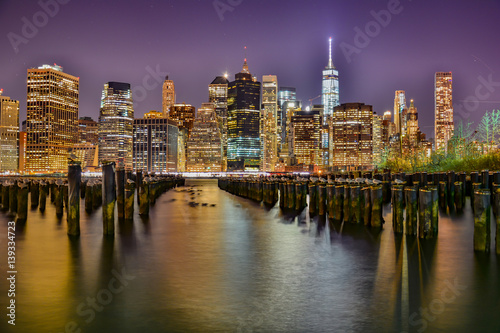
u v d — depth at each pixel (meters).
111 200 22.58
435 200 20.02
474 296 11.87
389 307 11.11
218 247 19.41
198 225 26.77
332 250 18.16
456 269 14.67
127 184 28.48
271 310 10.97
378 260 16.20
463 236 20.64
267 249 18.83
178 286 13.14
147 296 12.17
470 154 66.62
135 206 40.25
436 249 17.78
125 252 18.36
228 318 10.46
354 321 10.20
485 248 17.19
